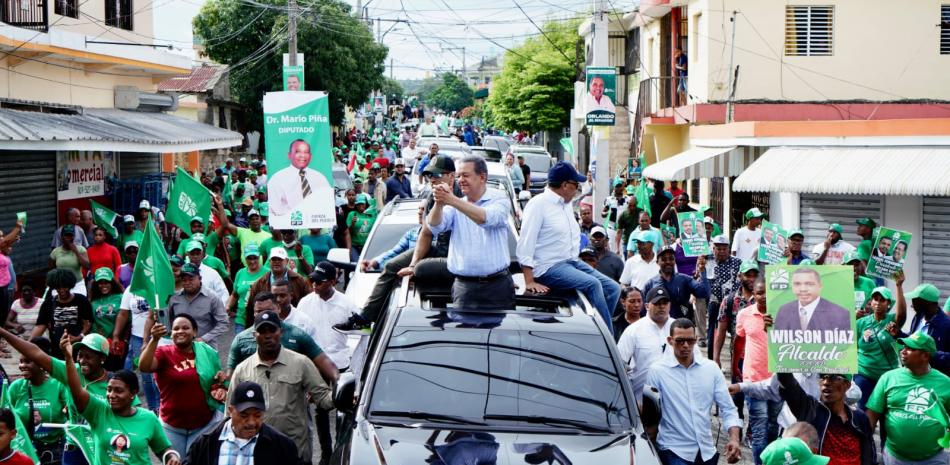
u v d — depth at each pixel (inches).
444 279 318.7
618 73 1610.5
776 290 281.6
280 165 528.7
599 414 263.9
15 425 251.4
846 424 278.7
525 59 2117.4
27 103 751.1
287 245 530.6
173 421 318.7
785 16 1042.7
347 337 408.8
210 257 525.3
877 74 1041.5
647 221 571.2
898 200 645.9
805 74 1043.3
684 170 770.2
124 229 619.5
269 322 290.8
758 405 355.3
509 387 268.4
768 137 717.3
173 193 525.3
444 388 267.1
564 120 2073.1
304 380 299.9
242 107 1847.9
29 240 769.6
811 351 279.3
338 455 257.9
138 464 283.1
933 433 305.9
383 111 3695.9
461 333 280.4
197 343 320.2
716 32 1048.8
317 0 1865.2
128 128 826.2
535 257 323.6
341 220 721.6
